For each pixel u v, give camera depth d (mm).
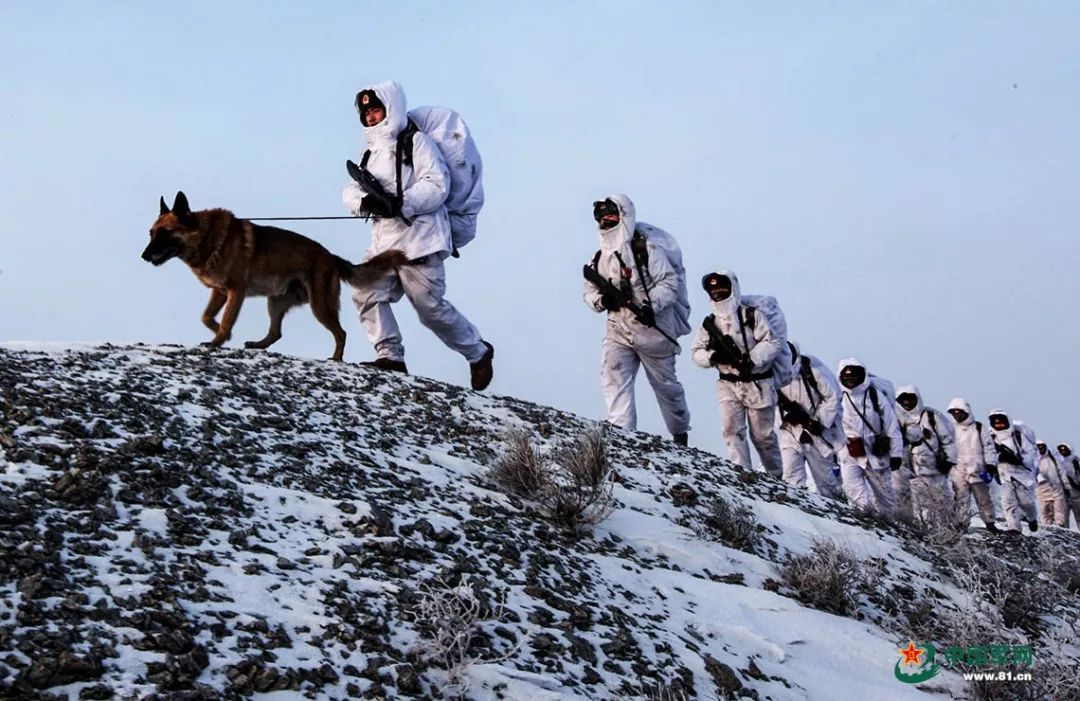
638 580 6590
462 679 4508
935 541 10070
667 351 12172
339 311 10094
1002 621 8148
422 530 5941
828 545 8148
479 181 10766
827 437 14094
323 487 6250
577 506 7090
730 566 7520
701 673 5543
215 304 9836
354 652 4469
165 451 6020
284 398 8086
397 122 10156
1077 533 21594
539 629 5238
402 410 8742
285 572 4996
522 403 10133
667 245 12062
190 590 4551
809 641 6676
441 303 10375
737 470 10156
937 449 17812
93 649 3977
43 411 6102
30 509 4879
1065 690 6879
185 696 3848
